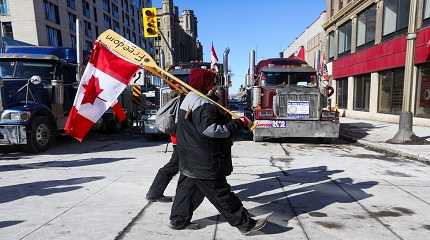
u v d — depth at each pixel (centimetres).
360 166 770
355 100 2409
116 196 536
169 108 470
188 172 375
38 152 976
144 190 568
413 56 1048
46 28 3844
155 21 1440
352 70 2406
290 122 1124
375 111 2048
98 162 817
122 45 468
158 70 440
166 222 432
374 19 2078
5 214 460
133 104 1593
